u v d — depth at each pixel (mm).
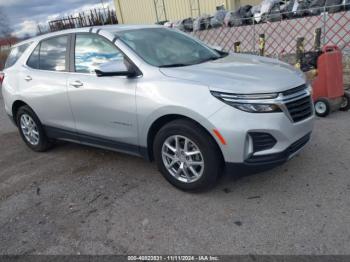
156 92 3266
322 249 2498
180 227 2926
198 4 15055
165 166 3502
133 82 3461
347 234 2615
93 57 3926
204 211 3115
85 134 4180
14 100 4938
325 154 3947
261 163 2994
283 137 2979
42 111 4598
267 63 3662
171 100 3152
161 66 3496
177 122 3230
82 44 4074
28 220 3283
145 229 2953
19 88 4801
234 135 2904
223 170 3318
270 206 3078
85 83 3885
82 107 4000
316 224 2768
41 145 4973
